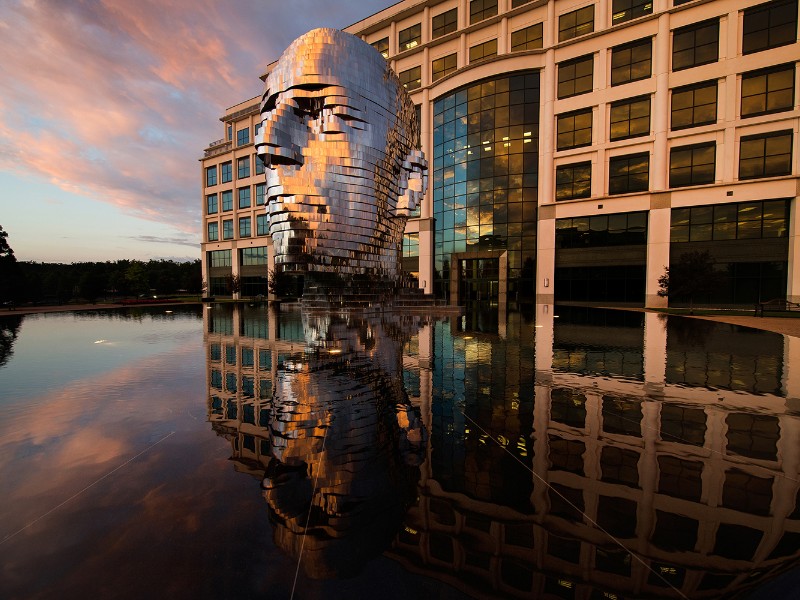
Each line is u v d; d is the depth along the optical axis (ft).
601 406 14.79
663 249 78.59
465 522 7.54
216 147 162.20
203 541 6.90
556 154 89.81
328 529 7.29
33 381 18.71
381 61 53.06
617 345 29.81
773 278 71.26
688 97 76.74
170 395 16.30
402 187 59.77
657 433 12.04
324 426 12.71
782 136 69.67
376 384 18.17
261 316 58.95
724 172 73.41
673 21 77.00
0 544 6.70
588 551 6.74
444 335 35.70
